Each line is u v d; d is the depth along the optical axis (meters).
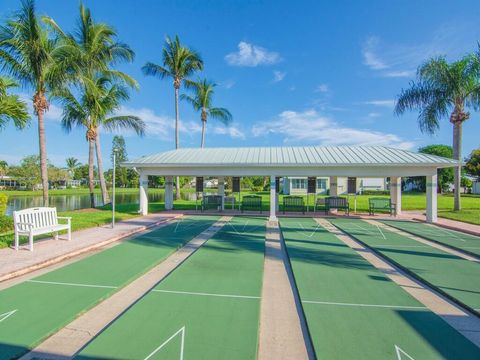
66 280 4.83
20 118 10.84
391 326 3.43
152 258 6.22
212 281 4.88
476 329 3.45
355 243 8.27
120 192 46.84
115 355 2.78
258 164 13.18
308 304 4.04
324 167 13.20
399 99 15.41
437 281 4.96
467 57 14.05
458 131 14.92
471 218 12.65
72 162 85.38
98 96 16.47
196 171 14.09
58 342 3.08
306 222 12.20
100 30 16.17
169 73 24.67
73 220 11.39
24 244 7.12
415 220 12.98
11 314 3.59
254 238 8.58
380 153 14.48
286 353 2.96
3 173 57.78
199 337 3.12
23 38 11.51
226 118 28.42
